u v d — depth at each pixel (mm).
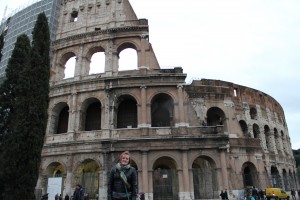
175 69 51031
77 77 53438
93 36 56188
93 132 48344
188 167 45281
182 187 43938
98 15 59125
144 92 49531
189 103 49625
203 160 51906
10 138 30656
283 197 50938
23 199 28500
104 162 45719
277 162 68438
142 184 43781
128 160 11586
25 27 68312
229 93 59469
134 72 51844
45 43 36188
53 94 53125
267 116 72000
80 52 55656
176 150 46125
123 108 53000
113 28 55188
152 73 50844
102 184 44531
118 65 54625
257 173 54062
